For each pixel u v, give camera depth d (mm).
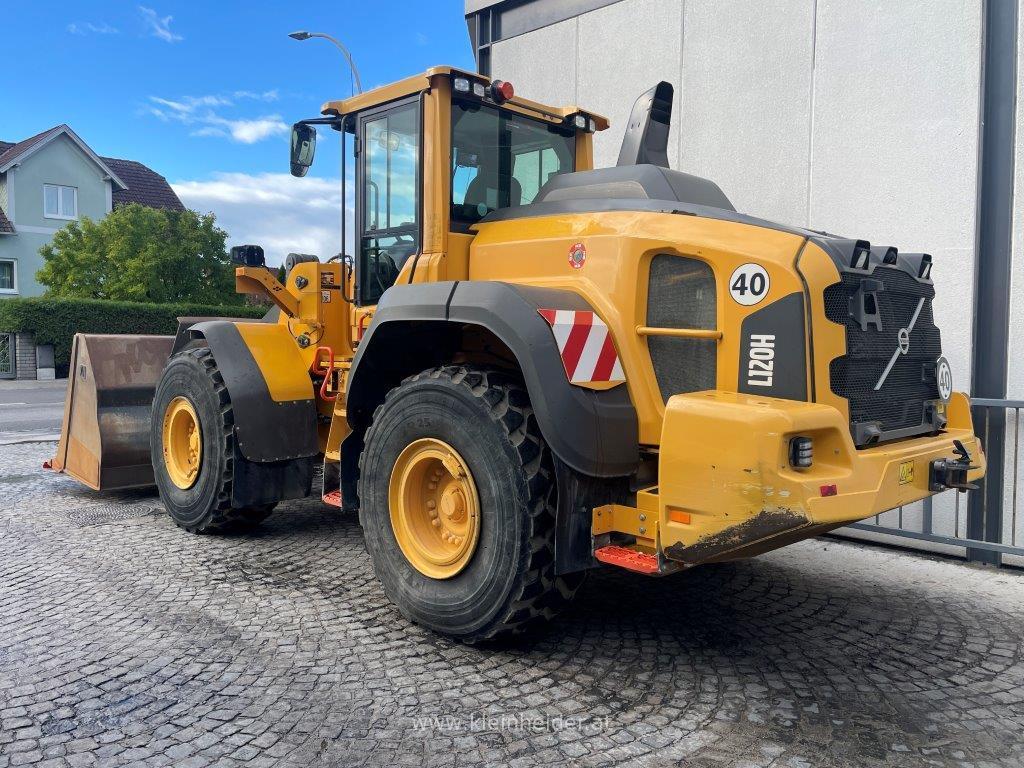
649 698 2805
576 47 6836
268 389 4707
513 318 3027
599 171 3787
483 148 4172
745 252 2957
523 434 3041
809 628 3539
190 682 2865
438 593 3275
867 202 5098
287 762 2346
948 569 4531
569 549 2998
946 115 4738
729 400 2754
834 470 2662
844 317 2916
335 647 3207
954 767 2389
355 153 4445
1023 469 4512
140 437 5855
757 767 2361
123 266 24719
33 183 29438
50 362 21766
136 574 4141
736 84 5746
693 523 2723
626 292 3186
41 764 2318
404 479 3463
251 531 5066
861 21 5078
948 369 3633
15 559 4398
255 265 4914
